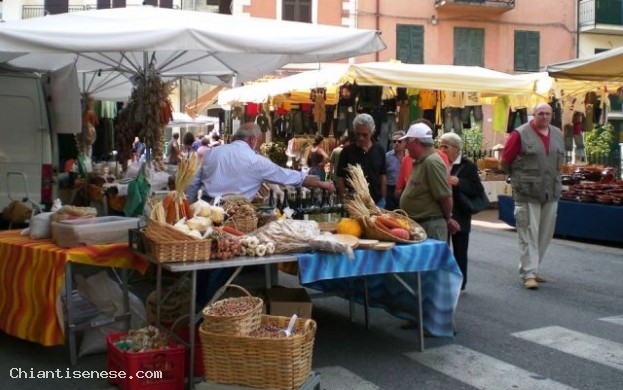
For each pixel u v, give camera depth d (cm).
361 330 578
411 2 2428
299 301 499
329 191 600
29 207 709
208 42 525
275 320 412
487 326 584
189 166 461
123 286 505
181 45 518
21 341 533
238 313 385
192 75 979
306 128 1388
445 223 556
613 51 916
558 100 1256
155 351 409
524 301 677
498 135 2158
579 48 2580
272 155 1187
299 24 607
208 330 387
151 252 431
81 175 1004
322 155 1135
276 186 624
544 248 759
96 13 597
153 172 806
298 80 1030
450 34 2470
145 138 738
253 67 839
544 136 723
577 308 648
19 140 765
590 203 1075
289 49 551
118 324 502
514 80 973
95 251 468
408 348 525
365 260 465
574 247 1042
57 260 459
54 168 792
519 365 483
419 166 556
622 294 711
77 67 897
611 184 1101
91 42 504
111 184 841
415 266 491
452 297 519
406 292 541
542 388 438
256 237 449
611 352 512
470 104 1231
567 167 1341
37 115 775
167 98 758
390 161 817
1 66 818
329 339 550
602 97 1291
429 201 553
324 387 437
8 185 757
